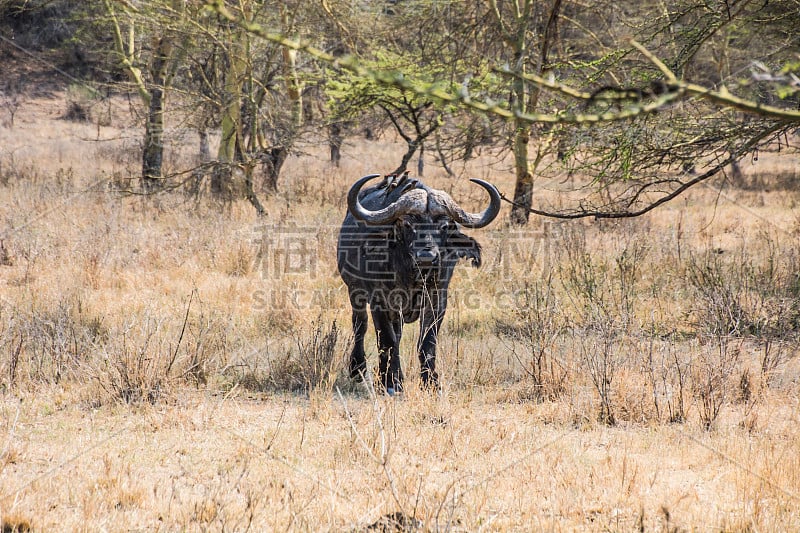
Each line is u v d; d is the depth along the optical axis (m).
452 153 28.55
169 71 49.31
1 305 22.20
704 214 43.41
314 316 23.75
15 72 92.81
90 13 47.09
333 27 40.19
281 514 11.54
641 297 25.23
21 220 35.31
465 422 15.76
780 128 16.89
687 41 20.23
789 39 18.98
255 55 43.75
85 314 22.09
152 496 12.16
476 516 11.59
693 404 16.97
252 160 40.22
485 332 23.00
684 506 12.02
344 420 16.12
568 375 17.92
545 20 33.78
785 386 18.23
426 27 34.31
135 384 17.03
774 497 12.25
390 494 12.12
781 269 27.91
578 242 31.72
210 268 29.89
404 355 20.67
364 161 62.28
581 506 11.99
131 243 31.95
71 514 11.35
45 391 17.12
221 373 18.81
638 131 16.81
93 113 84.62
